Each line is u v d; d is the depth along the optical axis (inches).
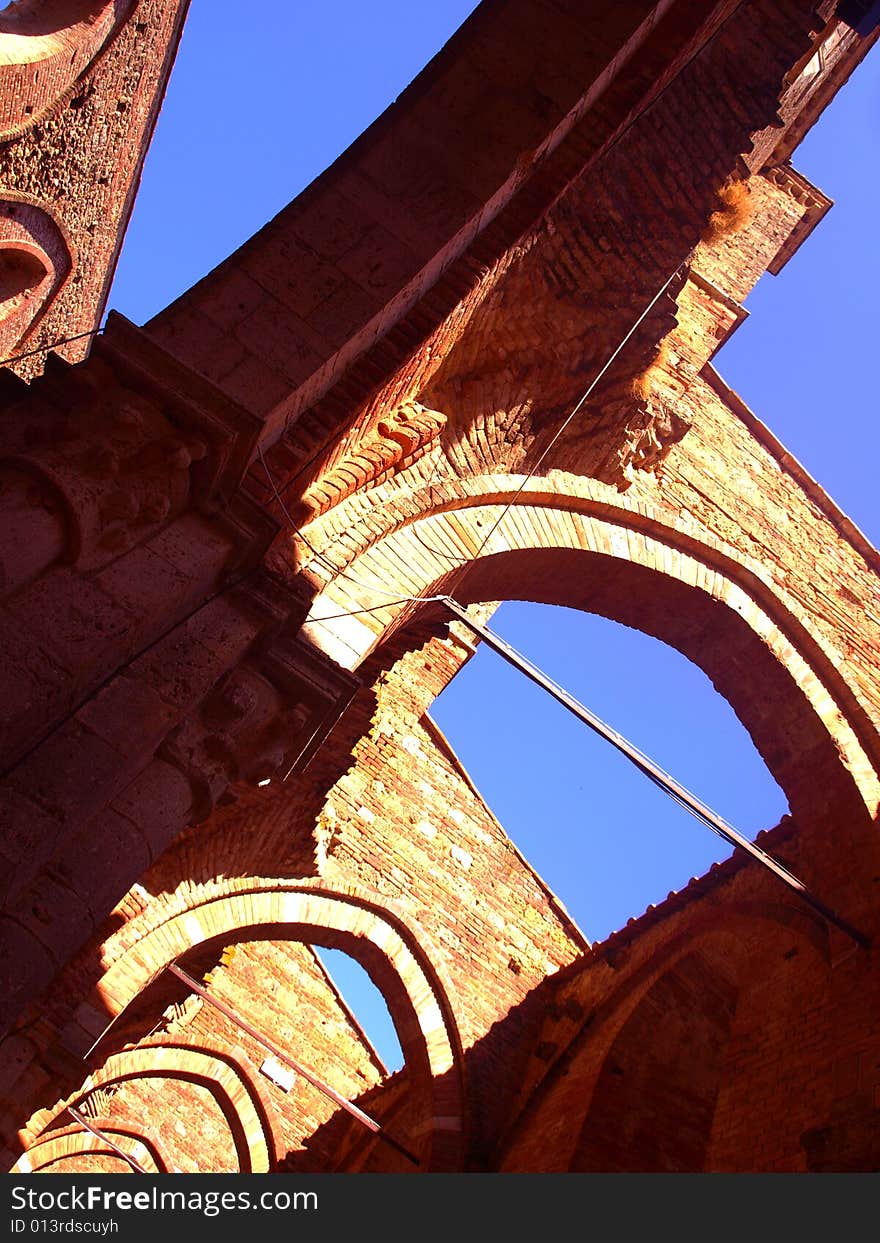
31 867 180.2
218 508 226.1
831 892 430.3
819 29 414.3
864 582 567.5
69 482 201.9
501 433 394.3
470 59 296.7
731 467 554.9
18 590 193.0
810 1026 419.2
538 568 422.6
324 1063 748.0
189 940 488.1
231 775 228.1
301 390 241.3
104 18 392.8
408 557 344.2
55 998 434.6
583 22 305.6
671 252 404.5
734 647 481.7
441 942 594.6
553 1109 530.3
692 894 529.3
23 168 412.8
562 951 642.2
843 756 451.8
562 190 312.8
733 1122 435.2
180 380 220.7
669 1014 525.7
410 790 642.8
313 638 292.8
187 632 222.7
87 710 199.0
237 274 251.6
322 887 558.6
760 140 655.1
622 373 420.2
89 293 530.6
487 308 353.1
